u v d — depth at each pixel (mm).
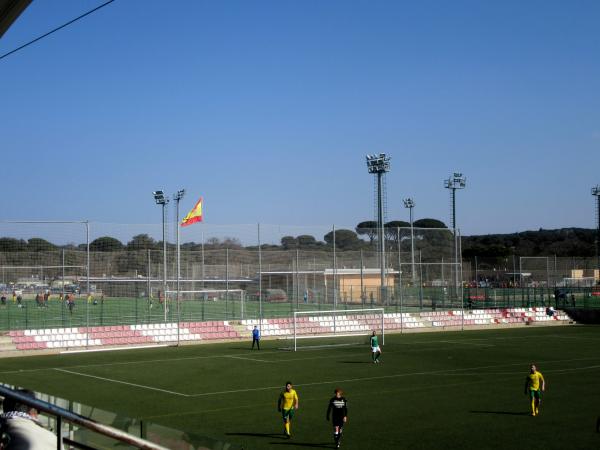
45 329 48375
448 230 73188
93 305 59625
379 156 79000
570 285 89938
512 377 35656
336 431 20812
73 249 55781
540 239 185750
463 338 57844
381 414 26000
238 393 30891
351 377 35875
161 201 75438
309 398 29656
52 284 56000
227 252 61500
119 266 59312
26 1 9789
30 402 6375
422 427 23688
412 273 70875
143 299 61125
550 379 34812
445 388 32156
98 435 7336
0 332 46656
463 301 71312
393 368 39312
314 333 60031
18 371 38250
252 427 23812
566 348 49781
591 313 72625
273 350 49156
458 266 73375
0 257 52719
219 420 24953
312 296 67312
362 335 59844
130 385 33156
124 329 51469
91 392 31078
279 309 65750
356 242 69750
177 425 24031
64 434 7363
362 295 65938
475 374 36875
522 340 55875
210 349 49844
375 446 21062
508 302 77062
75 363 41812
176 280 59281
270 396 30094
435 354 46344
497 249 133750
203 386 32875
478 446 20938
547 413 25969
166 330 53219
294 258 67562
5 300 62031
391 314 64500
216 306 66625
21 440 6555
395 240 71000
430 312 66688
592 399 28953
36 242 54312
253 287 68000
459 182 97750
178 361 42812
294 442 21656
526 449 20516
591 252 154875
